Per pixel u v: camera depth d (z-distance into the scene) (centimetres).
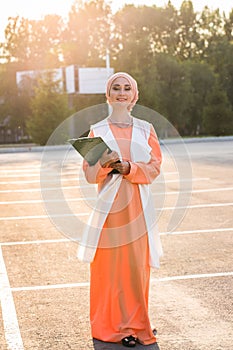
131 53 5988
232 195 1330
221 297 595
